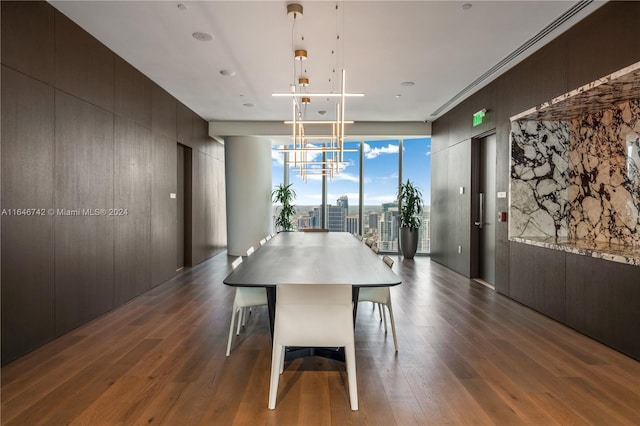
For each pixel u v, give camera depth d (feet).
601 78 10.84
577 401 7.98
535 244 14.17
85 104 12.92
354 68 16.42
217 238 30.17
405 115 25.38
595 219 14.08
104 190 14.11
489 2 11.00
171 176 20.67
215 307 15.10
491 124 18.12
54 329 11.45
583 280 11.98
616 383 8.76
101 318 13.64
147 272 17.81
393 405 7.86
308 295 7.82
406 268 24.36
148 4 11.18
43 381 8.80
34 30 10.50
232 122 27.50
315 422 7.24
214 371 9.39
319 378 9.10
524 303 15.44
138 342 11.31
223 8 11.37
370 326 12.96
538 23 12.30
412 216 28.19
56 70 11.42
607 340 11.00
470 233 20.92
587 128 14.44
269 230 29.53
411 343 11.35
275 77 17.66
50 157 11.19
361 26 12.49
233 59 15.40
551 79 13.60
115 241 14.93
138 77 16.80
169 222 20.43
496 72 16.92
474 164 20.80
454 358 10.23
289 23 12.31
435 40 13.58
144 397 8.11
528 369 9.52
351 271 10.09
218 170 30.35
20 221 10.05
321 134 27.63
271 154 29.76
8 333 9.72
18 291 10.02
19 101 9.99
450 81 18.19
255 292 11.00
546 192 15.75
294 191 32.65
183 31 12.94
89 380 8.87
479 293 17.58
